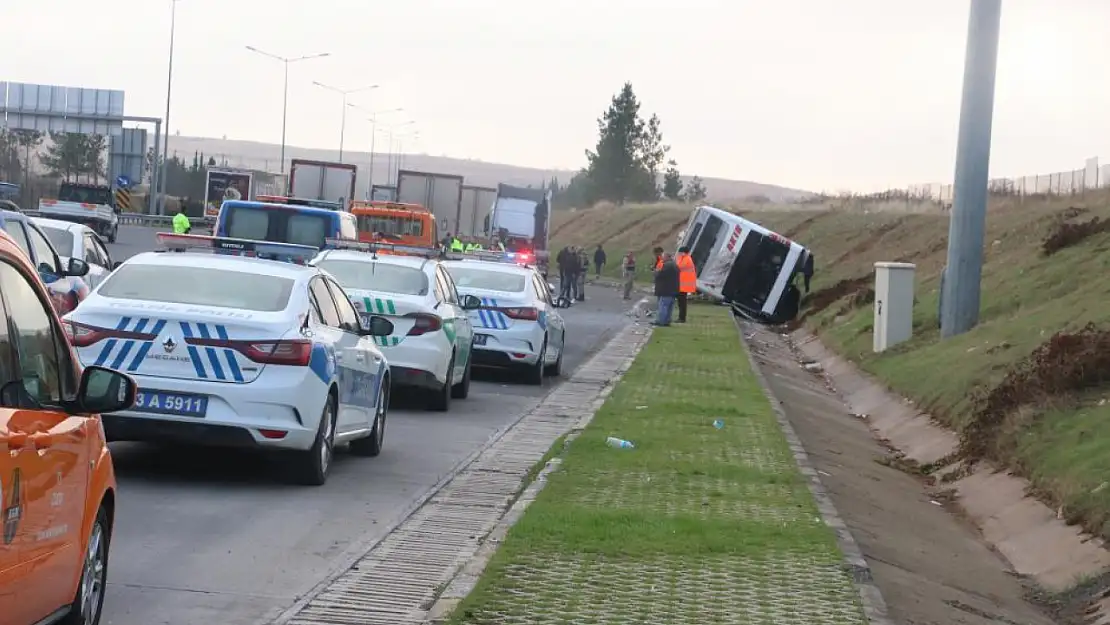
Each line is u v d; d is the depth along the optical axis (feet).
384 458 44.55
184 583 26.55
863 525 36.01
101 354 35.96
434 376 56.18
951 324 86.12
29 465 17.49
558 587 26.02
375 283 57.06
